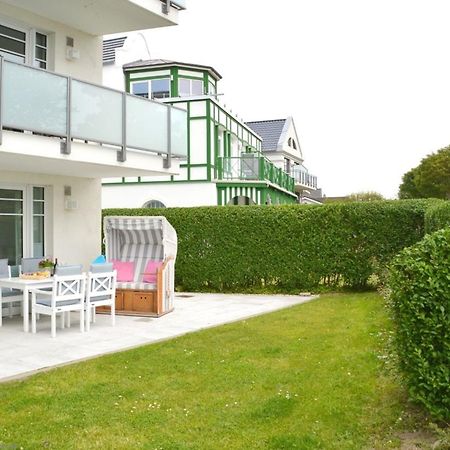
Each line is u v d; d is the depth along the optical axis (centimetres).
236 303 1326
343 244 1461
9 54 1106
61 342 851
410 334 480
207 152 2323
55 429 492
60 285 895
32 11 1121
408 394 531
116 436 478
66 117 927
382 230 1432
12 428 493
